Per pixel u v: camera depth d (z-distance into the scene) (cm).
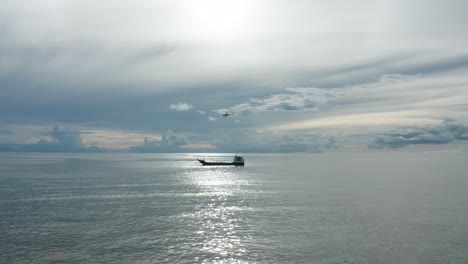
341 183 11994
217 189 9969
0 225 5394
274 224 5534
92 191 9344
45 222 5606
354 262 3925
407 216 6131
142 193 9006
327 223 5606
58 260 3912
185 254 4141
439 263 3906
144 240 4666
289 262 3916
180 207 6956
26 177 13450
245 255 4122
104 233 4984
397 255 4141
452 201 7812
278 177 14612
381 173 17750
